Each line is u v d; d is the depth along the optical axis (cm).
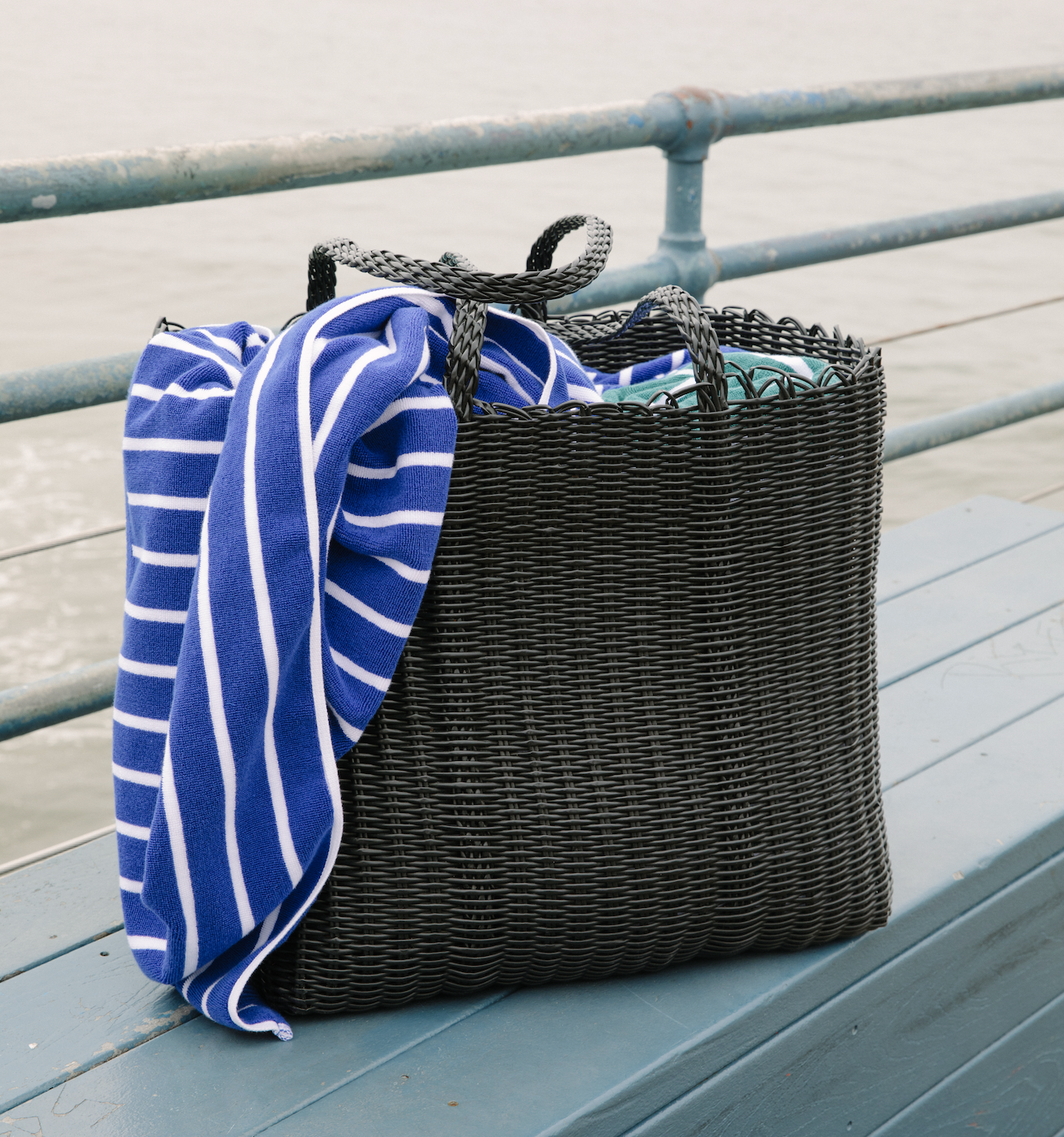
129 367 122
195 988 85
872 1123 106
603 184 1838
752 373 87
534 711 84
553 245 104
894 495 950
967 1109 117
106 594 756
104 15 4784
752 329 112
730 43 3953
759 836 90
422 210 1664
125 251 1427
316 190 1733
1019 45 3888
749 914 91
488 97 2886
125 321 1229
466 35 4178
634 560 83
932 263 1429
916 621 159
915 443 194
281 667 76
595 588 83
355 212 1641
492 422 79
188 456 79
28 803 620
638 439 81
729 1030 89
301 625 76
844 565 90
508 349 89
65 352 1148
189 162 118
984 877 109
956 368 1143
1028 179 1816
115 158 114
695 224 164
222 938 81
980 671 146
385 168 131
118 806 85
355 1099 80
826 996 97
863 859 95
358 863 84
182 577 81
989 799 119
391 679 81
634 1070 83
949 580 172
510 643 83
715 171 1881
